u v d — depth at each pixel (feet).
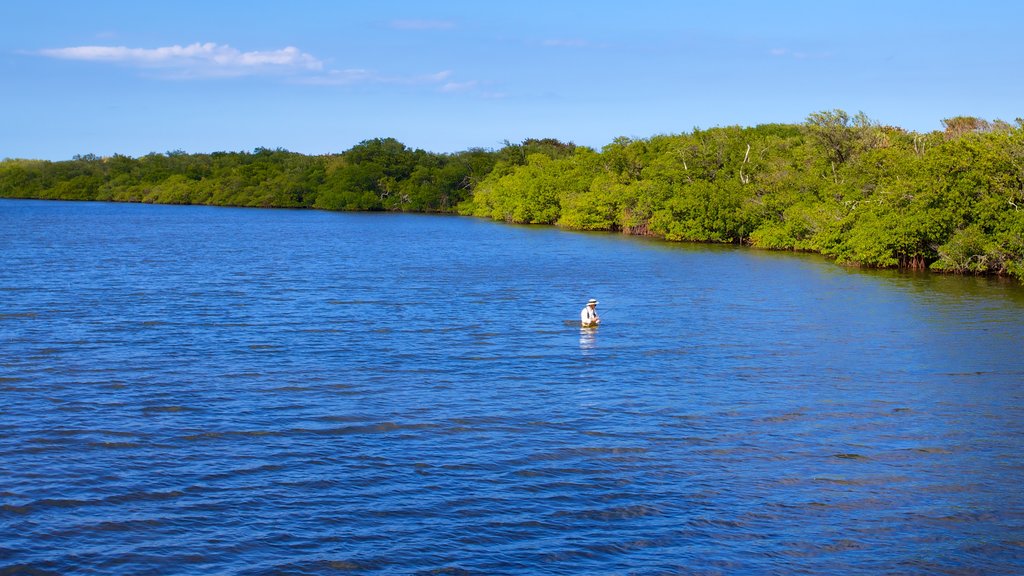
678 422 96.73
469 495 75.72
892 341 143.13
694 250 330.13
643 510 73.00
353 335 146.20
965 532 69.62
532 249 335.26
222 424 94.58
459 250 329.31
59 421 94.48
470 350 134.72
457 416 98.37
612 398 106.73
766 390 110.93
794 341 143.23
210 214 643.86
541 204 529.45
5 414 96.58
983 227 238.68
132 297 186.50
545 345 139.13
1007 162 232.94
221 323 155.94
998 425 96.37
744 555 65.57
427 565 63.62
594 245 355.36
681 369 122.62
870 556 65.62
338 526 69.62
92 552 64.75
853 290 208.23
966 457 86.02
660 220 389.39
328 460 83.87
